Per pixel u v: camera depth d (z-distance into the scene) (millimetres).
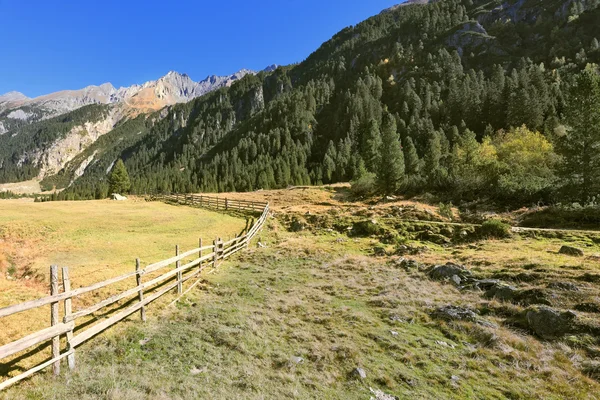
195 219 35562
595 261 14086
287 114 172375
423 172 64875
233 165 141500
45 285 12242
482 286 12977
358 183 57312
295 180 98688
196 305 10656
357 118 131625
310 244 24828
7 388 5203
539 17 160875
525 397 6535
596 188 28641
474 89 113438
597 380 7008
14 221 24859
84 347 7090
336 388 6594
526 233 22609
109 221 30359
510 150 50188
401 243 24703
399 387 6762
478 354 8258
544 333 9016
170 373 6402
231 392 5961
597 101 29031
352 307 11664
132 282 12250
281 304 11406
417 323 10367
